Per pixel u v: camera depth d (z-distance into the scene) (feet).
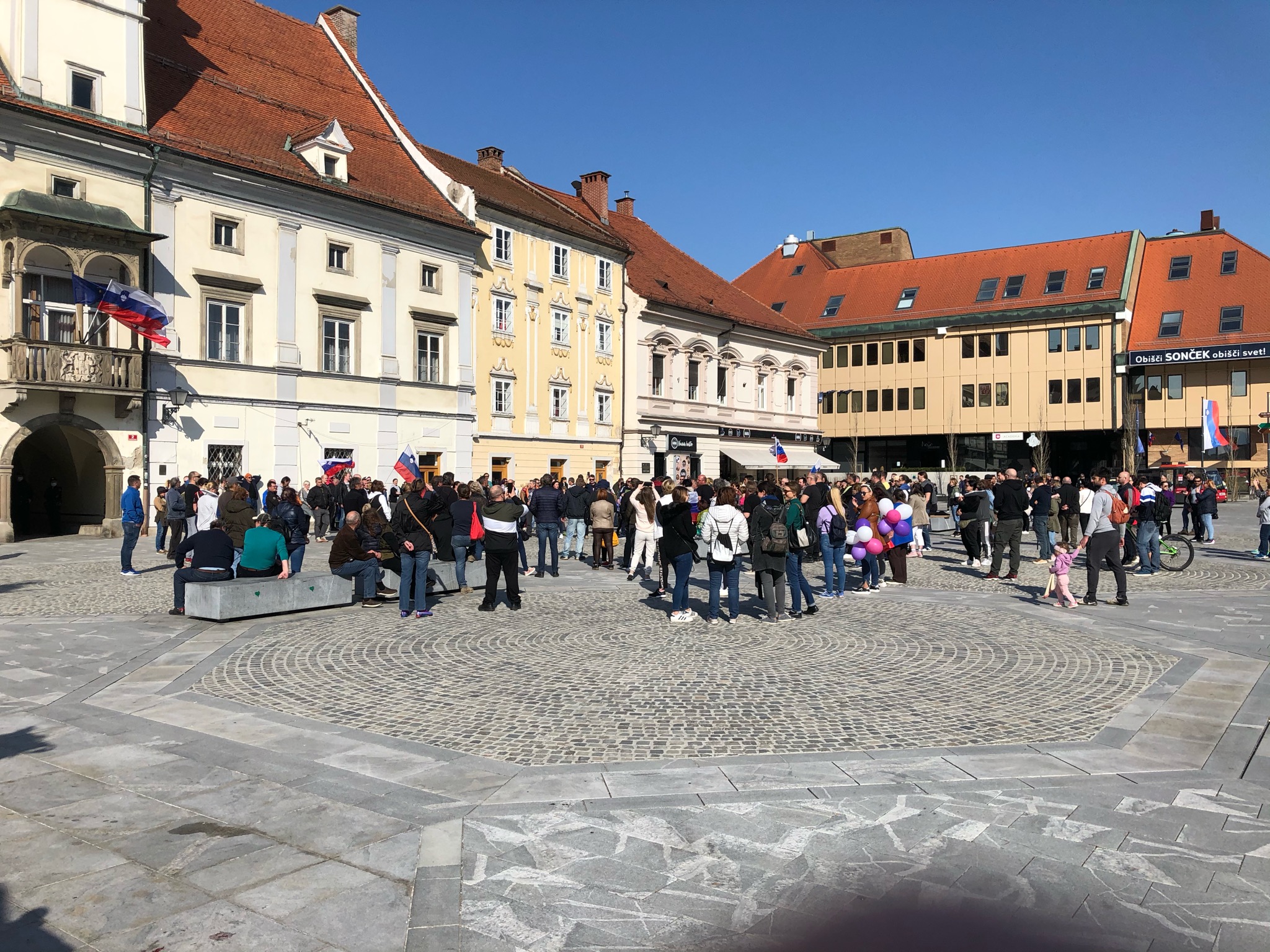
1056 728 24.47
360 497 72.54
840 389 215.10
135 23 88.58
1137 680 29.81
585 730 24.35
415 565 42.91
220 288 94.43
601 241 140.77
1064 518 74.59
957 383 201.36
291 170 100.89
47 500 97.04
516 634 38.32
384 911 14.20
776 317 185.47
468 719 25.43
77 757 21.70
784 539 40.98
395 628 39.45
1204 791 19.47
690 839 16.98
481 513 50.14
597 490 68.80
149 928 13.62
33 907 14.24
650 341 148.15
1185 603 46.39
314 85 120.78
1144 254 199.21
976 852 16.39
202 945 13.17
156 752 22.09
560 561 68.90
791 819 17.89
